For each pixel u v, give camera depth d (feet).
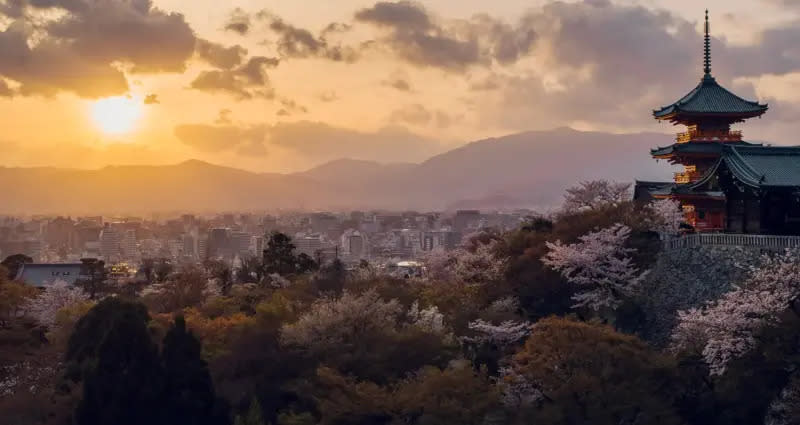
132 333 233.76
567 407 186.60
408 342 236.43
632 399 184.44
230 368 253.85
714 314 202.28
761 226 261.65
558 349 197.67
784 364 185.98
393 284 333.83
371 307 255.50
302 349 247.91
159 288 403.13
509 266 302.66
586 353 193.77
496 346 258.16
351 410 203.92
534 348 203.82
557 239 291.58
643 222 291.38
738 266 237.66
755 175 257.34
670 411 185.06
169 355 237.86
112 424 224.53
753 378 189.47
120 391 226.79
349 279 345.72
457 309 284.61
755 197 264.93
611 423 182.29
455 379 201.98
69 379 251.19
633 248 275.18
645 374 191.11
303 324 249.96
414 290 329.31
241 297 351.46
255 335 255.70
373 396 204.33
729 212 277.85
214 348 270.67
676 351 215.92
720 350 196.34
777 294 197.67
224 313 322.75
